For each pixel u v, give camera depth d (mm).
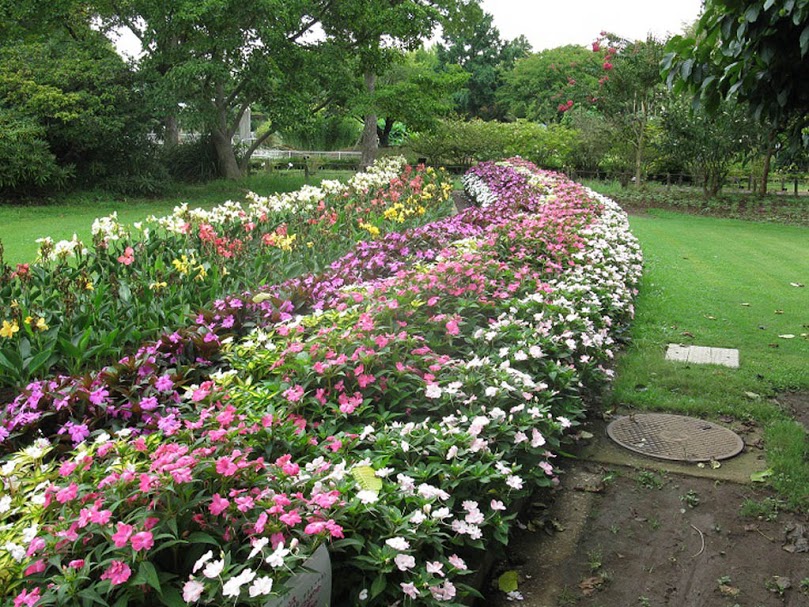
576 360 4375
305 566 1911
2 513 2082
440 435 2791
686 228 13492
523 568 2896
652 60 18125
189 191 18547
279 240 6133
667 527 3199
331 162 29750
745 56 3707
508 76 46094
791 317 6797
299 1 16828
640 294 7605
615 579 2824
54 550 1827
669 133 17766
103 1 18188
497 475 2623
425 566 2254
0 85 15391
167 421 2514
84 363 4113
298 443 2705
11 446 3125
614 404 4629
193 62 15664
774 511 3297
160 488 1936
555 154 23797
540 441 2979
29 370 3801
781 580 2793
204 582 1770
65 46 17172
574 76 40281
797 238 12250
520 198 10430
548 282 5441
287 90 18031
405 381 3398
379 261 5957
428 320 4219
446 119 26094
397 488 2367
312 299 5047
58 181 15578
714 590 2756
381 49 20953
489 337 3977
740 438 4086
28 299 4555
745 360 5477
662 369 5184
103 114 15961
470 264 5145
